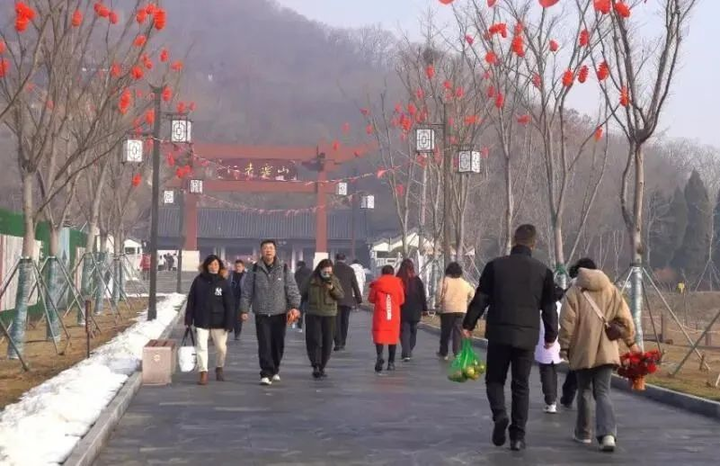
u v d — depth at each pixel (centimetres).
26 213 1820
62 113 2125
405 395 1512
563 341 1070
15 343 1811
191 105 3575
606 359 1057
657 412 1370
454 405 1400
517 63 2798
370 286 1920
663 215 7088
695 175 7250
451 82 3588
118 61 2184
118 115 2308
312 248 9750
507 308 1019
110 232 3869
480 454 1024
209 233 9419
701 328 3828
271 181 7075
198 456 1003
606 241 6800
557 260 2430
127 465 957
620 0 2116
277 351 1653
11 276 1811
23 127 1816
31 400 1212
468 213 4941
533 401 1466
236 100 15550
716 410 1316
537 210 4812
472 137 3189
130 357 1812
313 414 1297
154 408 1338
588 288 1073
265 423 1218
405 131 3566
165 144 4253
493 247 6512
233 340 2667
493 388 1041
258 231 9519
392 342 1883
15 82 1767
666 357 2123
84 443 968
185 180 5903
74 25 1769
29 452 906
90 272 2820
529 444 1089
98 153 2566
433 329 3147
